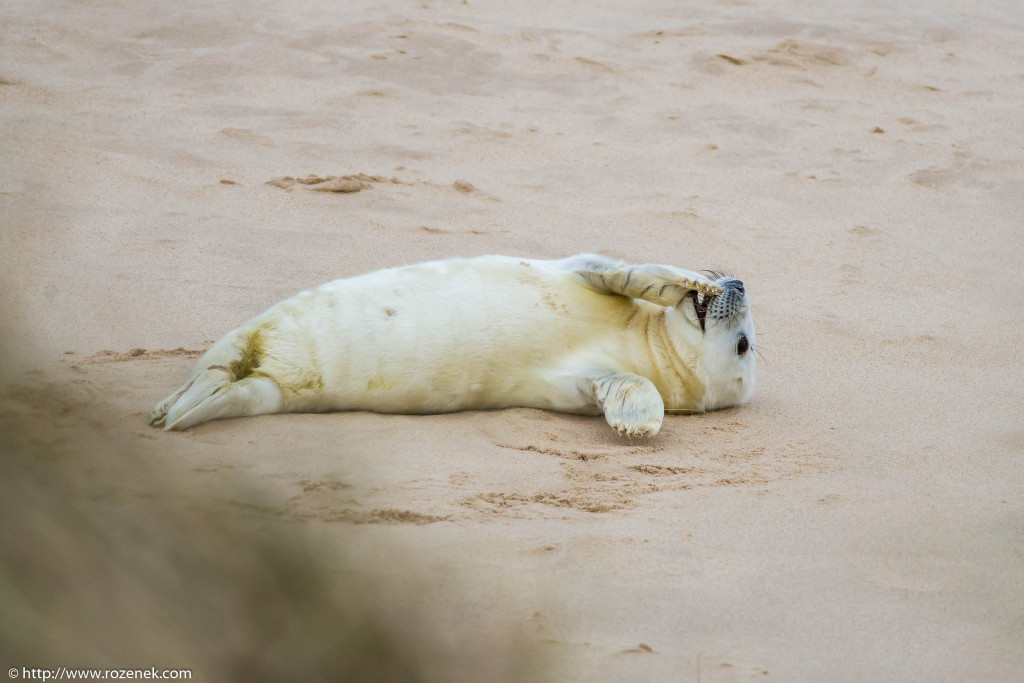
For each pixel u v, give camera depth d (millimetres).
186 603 9484
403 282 20812
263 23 49969
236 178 33531
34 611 8484
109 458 10766
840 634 14305
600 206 34812
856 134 43656
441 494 17312
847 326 27953
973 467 20297
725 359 22359
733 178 38438
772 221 34938
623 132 41969
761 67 50156
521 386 21375
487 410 21453
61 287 24688
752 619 14508
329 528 15477
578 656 13172
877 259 32594
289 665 9758
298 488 16734
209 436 18453
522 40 50875
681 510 17625
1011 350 27094
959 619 14836
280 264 27766
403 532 15805
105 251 27234
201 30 48344
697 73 49062
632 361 22016
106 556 9219
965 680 13445
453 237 30844
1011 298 30469
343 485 17078
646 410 20281
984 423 22641
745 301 22500
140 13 49812
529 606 14203
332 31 49625
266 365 19672
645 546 16250
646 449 20281
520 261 22250
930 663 13773
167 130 37094
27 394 11516
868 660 13742
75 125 36312
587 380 21109
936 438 21719
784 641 14047
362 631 10430
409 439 19453
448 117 41688
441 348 20422
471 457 18984
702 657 13500
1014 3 63312
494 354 20875
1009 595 15516
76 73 42000
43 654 8312
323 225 30719
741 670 13266
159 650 9000
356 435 19250
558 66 48375
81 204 30125
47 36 45656
